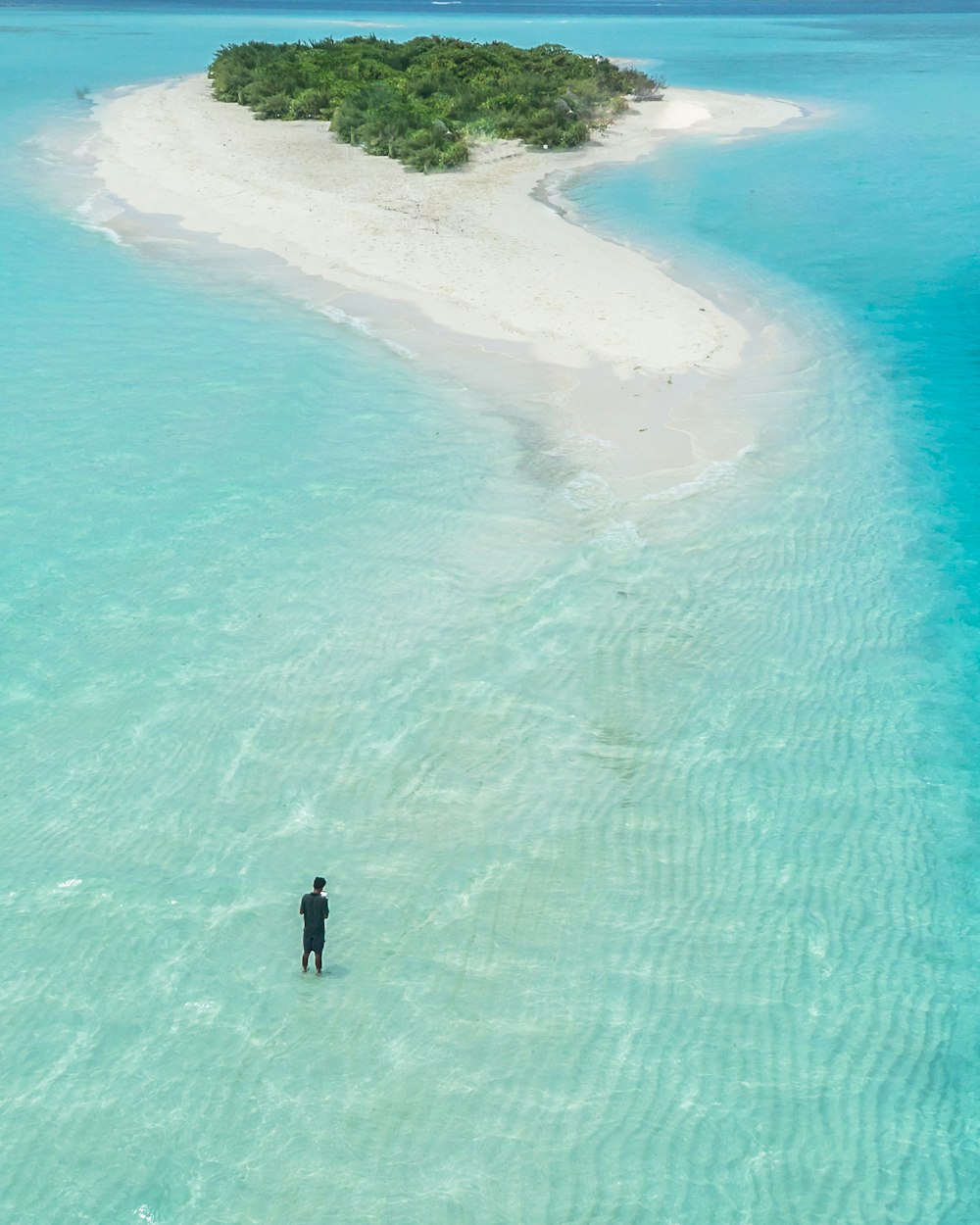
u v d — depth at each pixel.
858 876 13.38
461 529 20.52
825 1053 11.20
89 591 18.47
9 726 15.50
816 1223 9.64
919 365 29.02
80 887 12.98
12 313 31.30
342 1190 9.84
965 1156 10.21
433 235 38.62
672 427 24.86
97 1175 9.91
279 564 19.30
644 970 12.12
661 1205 9.78
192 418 24.81
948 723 15.95
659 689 16.58
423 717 15.88
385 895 13.05
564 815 14.27
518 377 27.30
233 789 14.55
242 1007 11.59
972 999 11.80
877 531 20.92
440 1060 11.07
